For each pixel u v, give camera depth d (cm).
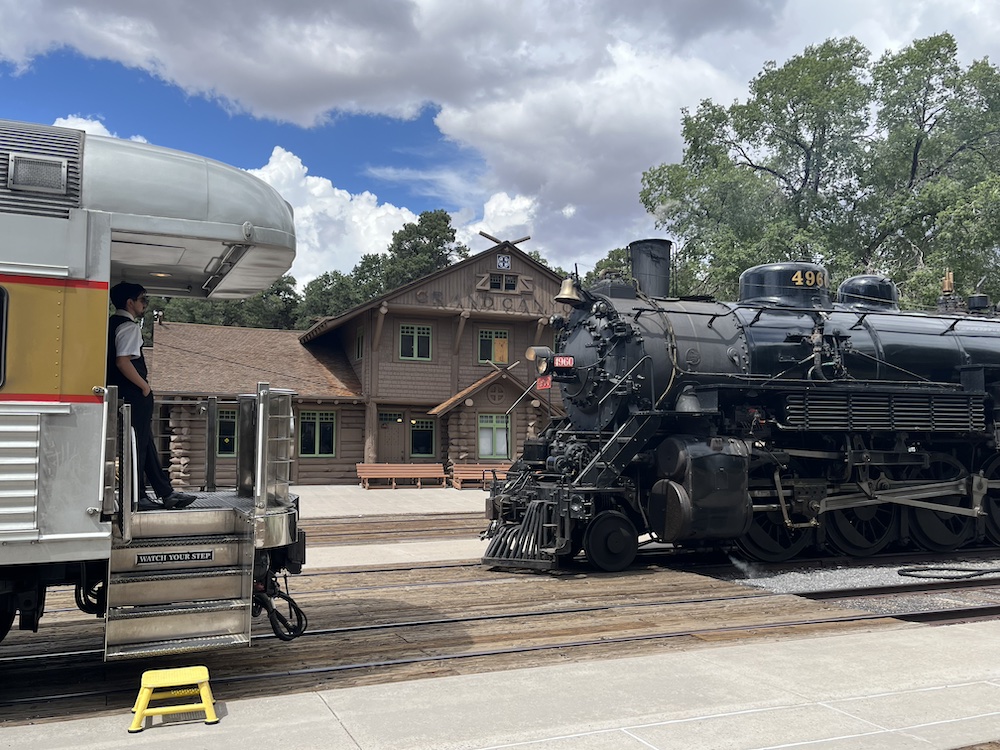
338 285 5425
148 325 4438
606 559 1011
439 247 5819
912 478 1224
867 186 3297
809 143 3272
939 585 916
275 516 537
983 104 3234
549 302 2758
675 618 736
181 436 2328
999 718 457
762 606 791
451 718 456
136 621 485
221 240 529
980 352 1264
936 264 2881
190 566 523
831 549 1166
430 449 2705
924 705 478
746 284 1289
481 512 1786
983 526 1252
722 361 1095
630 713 464
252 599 543
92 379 481
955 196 2923
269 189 569
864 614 750
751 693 501
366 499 2122
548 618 736
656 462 1059
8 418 458
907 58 3219
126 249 573
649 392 1064
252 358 2681
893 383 1173
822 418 1112
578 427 1170
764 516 1111
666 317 1096
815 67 3181
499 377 2600
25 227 470
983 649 608
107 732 438
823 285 1266
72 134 504
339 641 650
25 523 458
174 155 535
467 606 788
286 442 581
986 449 1298
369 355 2595
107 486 482
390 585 896
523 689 509
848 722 448
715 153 3322
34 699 503
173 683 453
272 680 547
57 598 825
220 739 425
